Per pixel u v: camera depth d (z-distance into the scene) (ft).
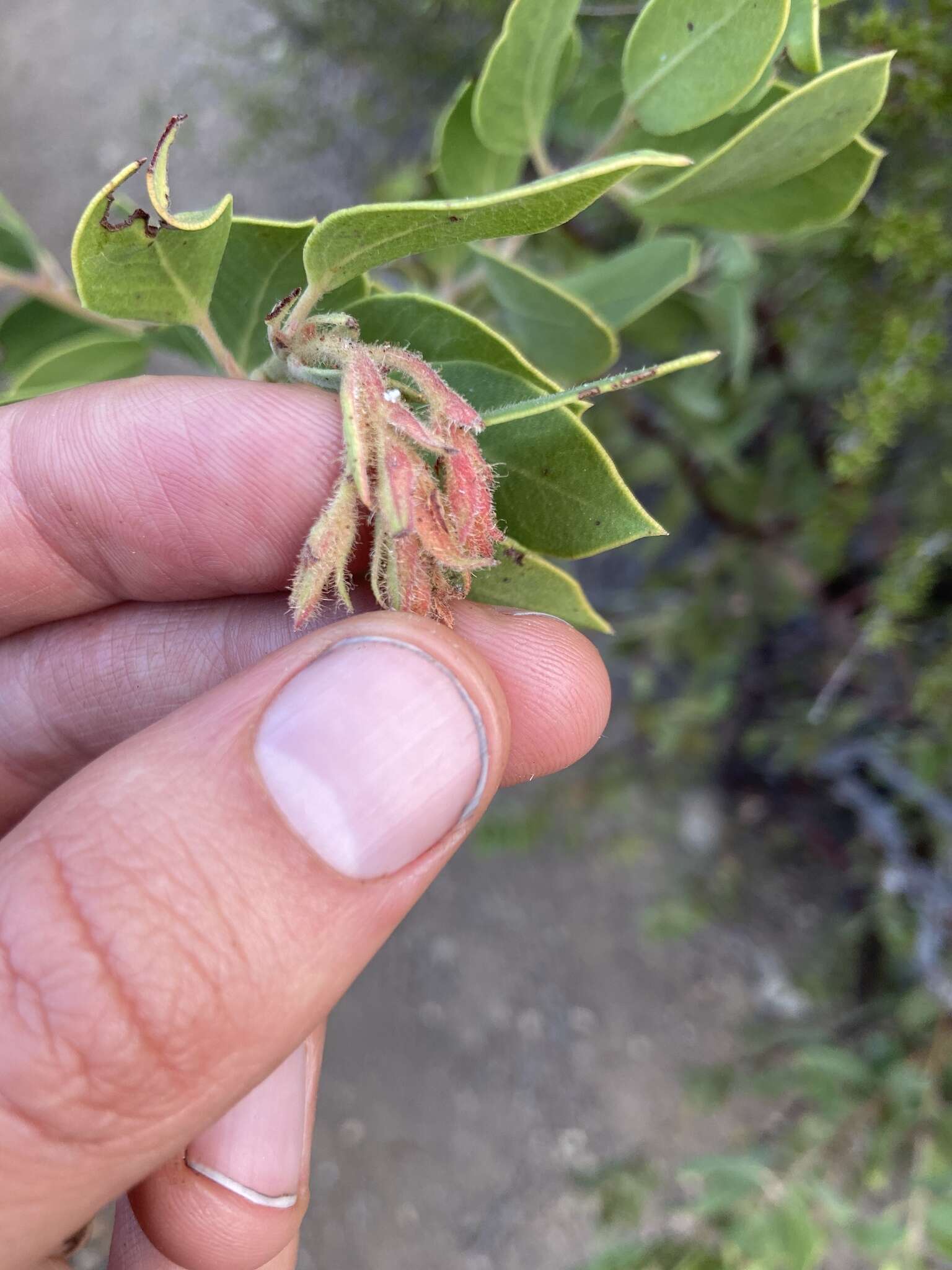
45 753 0.37
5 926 0.21
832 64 0.30
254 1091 0.35
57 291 0.32
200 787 0.22
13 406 0.30
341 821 0.22
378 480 0.20
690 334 0.46
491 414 0.21
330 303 0.26
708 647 0.59
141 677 0.34
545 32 0.26
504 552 0.25
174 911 0.21
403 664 0.22
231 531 0.30
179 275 0.22
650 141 0.29
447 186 0.32
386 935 0.24
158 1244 0.34
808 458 0.53
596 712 0.31
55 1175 0.22
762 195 0.27
